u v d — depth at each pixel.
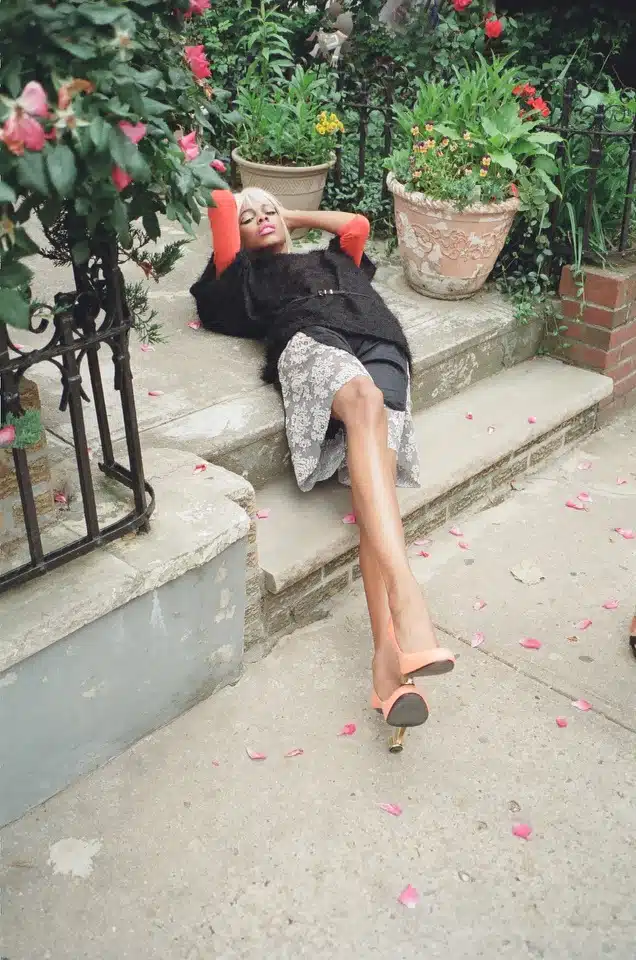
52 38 1.54
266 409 3.14
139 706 2.45
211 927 2.05
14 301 1.65
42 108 1.51
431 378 3.69
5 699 2.09
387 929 2.05
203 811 2.31
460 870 2.18
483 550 3.33
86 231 1.91
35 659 2.11
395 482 2.86
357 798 2.36
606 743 2.54
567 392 3.93
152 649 2.39
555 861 2.21
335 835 2.26
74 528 2.37
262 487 3.17
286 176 4.34
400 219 3.93
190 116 2.03
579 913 2.09
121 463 2.68
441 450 3.45
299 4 5.61
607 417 4.25
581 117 4.18
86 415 2.96
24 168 1.55
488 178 3.72
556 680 2.75
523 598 3.09
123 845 2.22
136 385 3.23
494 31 4.76
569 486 3.76
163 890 2.12
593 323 4.02
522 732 2.57
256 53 5.20
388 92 4.37
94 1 1.61
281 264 3.38
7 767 2.18
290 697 2.67
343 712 2.62
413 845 2.24
